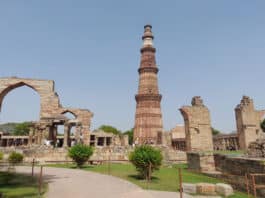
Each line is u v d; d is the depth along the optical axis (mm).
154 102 48906
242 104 45312
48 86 37594
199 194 11742
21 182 13305
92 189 11852
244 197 12000
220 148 50344
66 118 35594
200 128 34625
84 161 21938
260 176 13203
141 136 46906
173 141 49844
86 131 37844
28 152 26188
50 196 10242
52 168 20766
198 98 36625
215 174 18047
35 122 38656
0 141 58594
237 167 16031
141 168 15641
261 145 17406
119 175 16750
